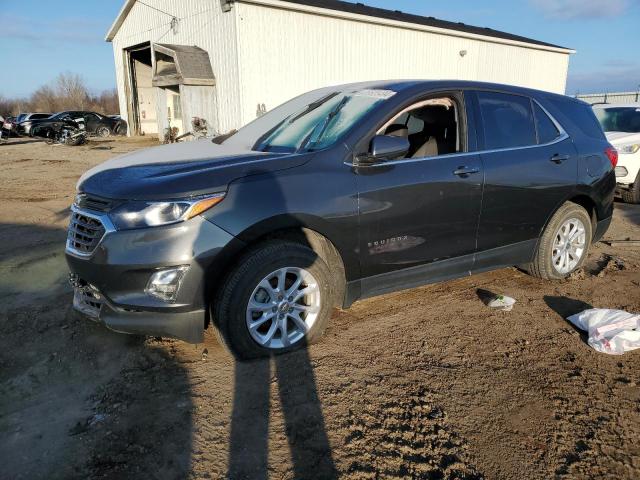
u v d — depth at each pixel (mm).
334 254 3250
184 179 2793
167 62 19453
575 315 3732
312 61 17547
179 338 2848
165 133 20344
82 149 18719
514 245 4133
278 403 2682
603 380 2963
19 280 4398
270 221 2875
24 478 2131
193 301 2768
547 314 3879
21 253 5238
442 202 3523
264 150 3553
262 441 2393
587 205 4672
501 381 2934
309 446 2363
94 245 2797
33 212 7375
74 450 2309
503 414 2627
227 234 2770
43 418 2533
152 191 2734
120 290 2744
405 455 2316
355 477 2176
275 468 2223
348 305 3363
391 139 3170
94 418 2537
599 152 4582
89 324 3533
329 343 3342
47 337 3348
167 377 2906
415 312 3875
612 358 3225
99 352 3170
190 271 2717
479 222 3791
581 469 2248
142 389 2787
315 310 3203
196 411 2602
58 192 9281
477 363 3133
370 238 3262
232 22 16031
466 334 3518
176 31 19422
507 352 3277
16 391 2756
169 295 2742
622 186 8320
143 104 26484
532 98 4273
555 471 2232
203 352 3182
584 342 3434
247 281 2889
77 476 2152
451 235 3664
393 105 3408
